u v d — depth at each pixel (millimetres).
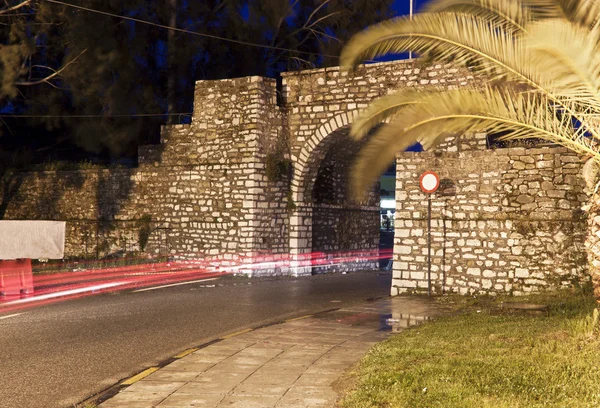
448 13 9883
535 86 9781
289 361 9461
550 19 9227
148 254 27172
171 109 32781
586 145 10055
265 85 25094
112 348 10820
